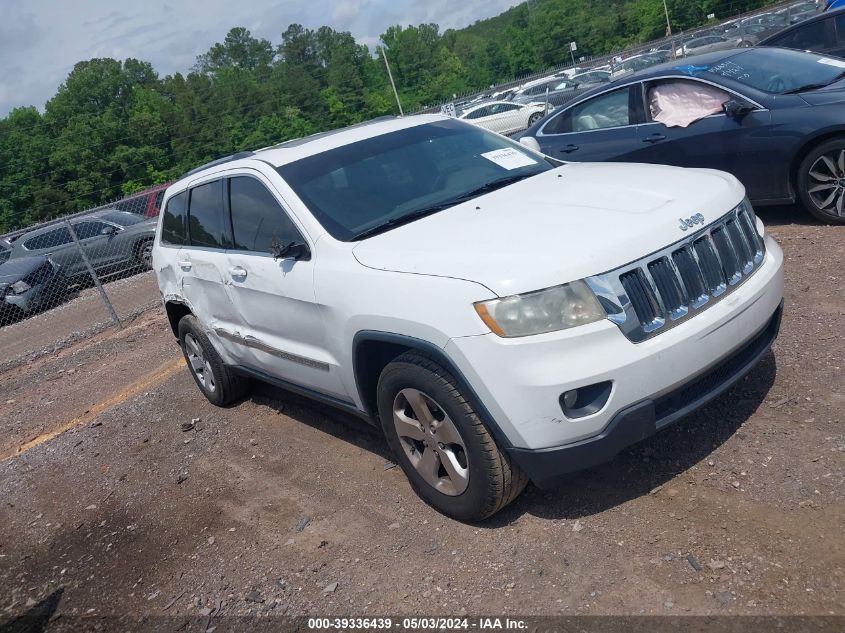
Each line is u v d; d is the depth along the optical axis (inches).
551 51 3786.9
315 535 150.4
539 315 116.5
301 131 3056.1
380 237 148.6
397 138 183.6
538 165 181.8
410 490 157.3
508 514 139.9
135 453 217.0
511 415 119.8
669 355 120.1
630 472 142.6
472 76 4013.3
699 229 130.2
